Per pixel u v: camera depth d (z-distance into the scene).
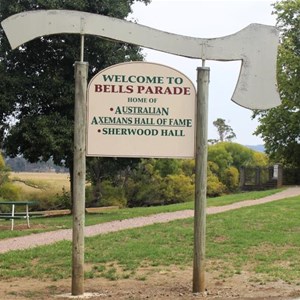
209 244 12.64
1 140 22.64
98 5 21.42
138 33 7.82
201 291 7.84
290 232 14.32
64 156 21.70
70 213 24.84
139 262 10.59
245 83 7.95
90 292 7.98
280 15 40.81
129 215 20.11
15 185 34.16
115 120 7.74
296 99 39.84
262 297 7.52
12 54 22.11
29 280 9.15
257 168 41.09
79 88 7.65
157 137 7.78
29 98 21.62
